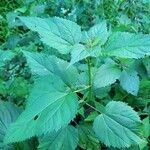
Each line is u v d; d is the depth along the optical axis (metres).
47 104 0.23
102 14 0.58
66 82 0.27
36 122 0.22
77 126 0.28
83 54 0.22
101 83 0.29
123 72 0.31
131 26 0.47
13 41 0.53
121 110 0.26
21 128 0.22
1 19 0.68
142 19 0.53
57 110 0.22
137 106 0.34
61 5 0.60
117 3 0.60
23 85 0.37
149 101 0.34
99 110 0.27
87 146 0.28
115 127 0.25
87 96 0.28
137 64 0.35
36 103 0.23
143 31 0.49
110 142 0.25
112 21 0.55
